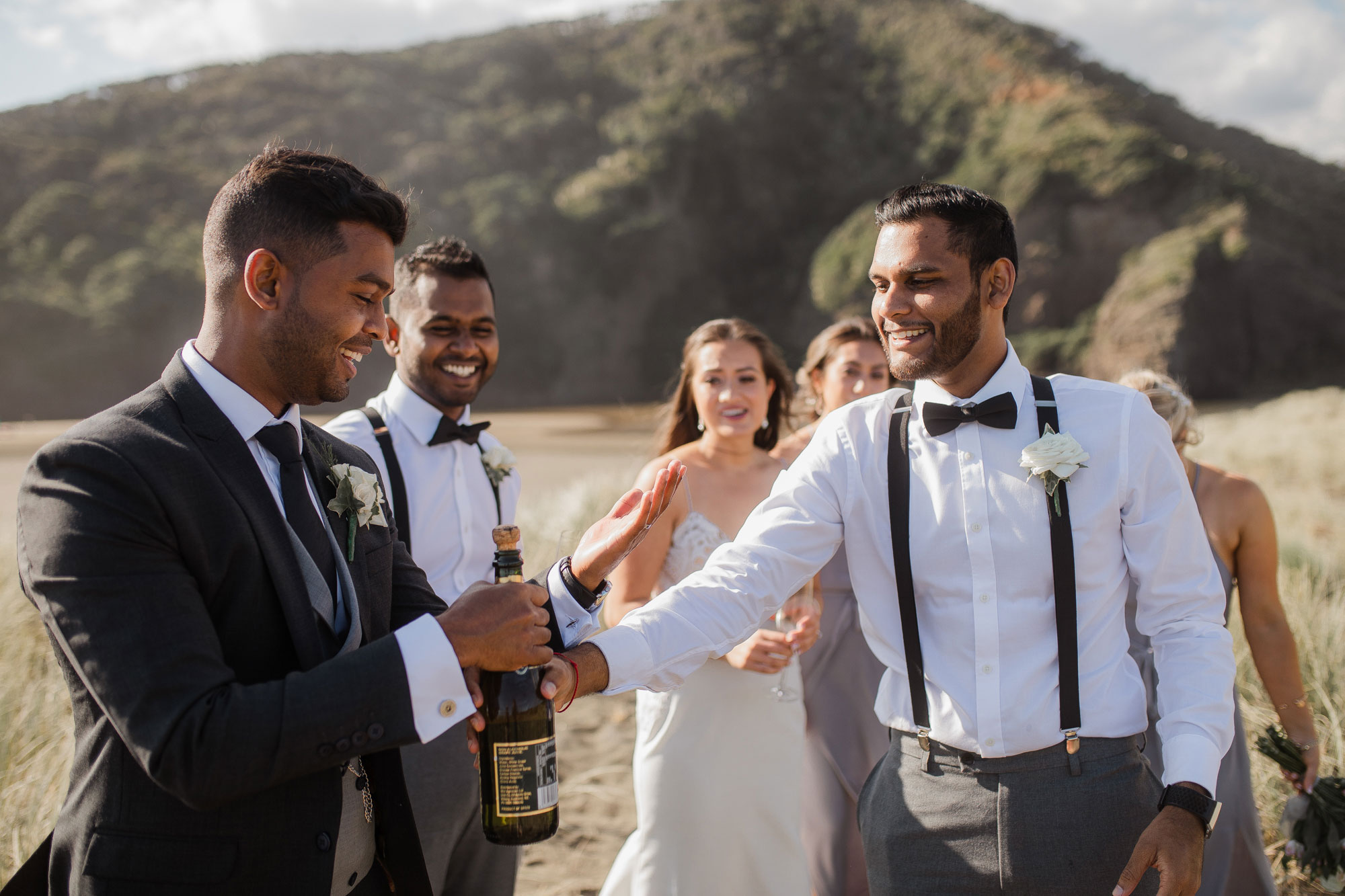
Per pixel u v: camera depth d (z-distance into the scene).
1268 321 41.97
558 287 60.91
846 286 55.75
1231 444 15.08
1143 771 1.78
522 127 73.69
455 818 2.44
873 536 1.94
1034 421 1.83
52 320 52.69
